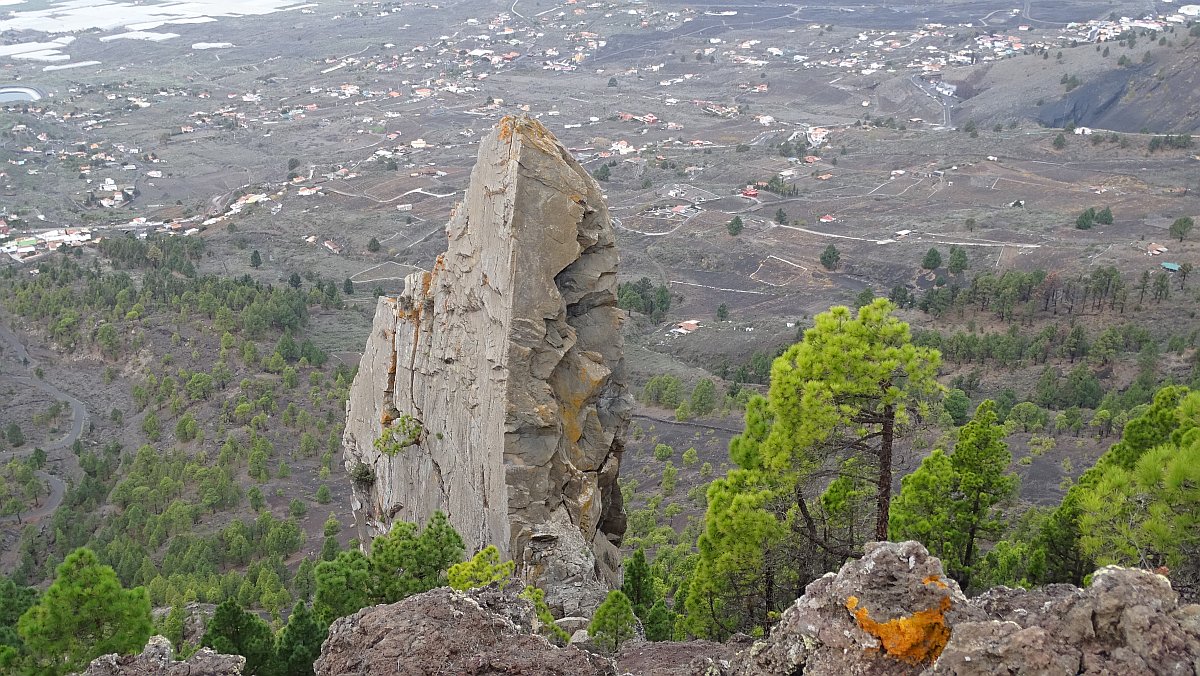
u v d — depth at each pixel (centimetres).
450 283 5994
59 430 13662
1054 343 14262
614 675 3012
